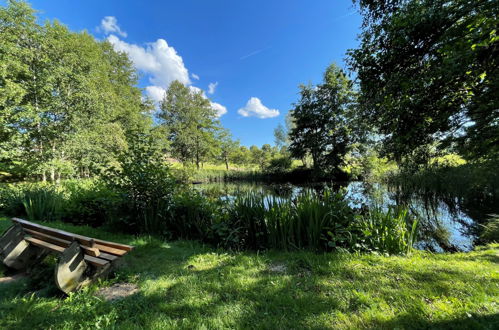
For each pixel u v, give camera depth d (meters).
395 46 3.41
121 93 22.48
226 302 1.85
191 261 2.84
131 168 4.15
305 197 3.75
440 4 3.04
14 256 2.45
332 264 2.59
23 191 5.73
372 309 1.68
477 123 4.88
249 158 37.91
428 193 9.83
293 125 32.97
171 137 31.53
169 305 1.81
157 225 4.12
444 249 4.16
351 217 3.41
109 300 1.92
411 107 3.80
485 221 6.04
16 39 10.74
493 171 6.99
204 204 4.19
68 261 2.01
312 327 1.51
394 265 2.54
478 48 2.70
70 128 12.77
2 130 10.18
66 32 12.80
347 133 17.69
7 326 1.57
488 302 1.70
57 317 1.66
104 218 4.78
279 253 3.14
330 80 19.48
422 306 1.67
